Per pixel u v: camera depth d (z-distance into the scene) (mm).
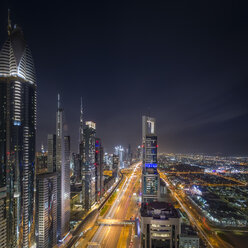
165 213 193625
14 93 193875
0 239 163000
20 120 195500
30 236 196625
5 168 180125
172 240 183500
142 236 187500
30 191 199625
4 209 169625
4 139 183750
